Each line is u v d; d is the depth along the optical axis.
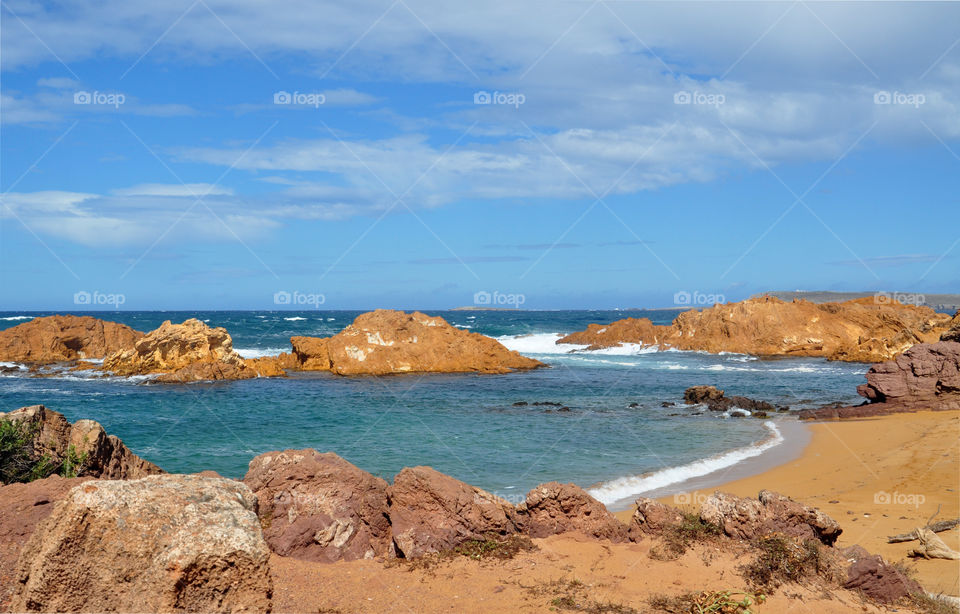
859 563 9.47
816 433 30.59
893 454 24.81
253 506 6.80
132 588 5.34
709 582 9.05
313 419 33.69
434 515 9.96
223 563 5.24
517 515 10.56
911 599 9.40
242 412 35.72
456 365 56.22
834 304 79.69
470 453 25.64
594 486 20.67
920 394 34.97
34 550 5.93
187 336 50.47
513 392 45.09
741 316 75.81
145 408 36.78
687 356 71.94
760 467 23.70
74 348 61.84
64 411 35.38
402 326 57.31
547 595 8.49
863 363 64.00
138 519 5.60
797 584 9.18
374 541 9.91
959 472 21.25
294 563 9.15
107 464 12.95
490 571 9.16
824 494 19.62
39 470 11.70
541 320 166.62
